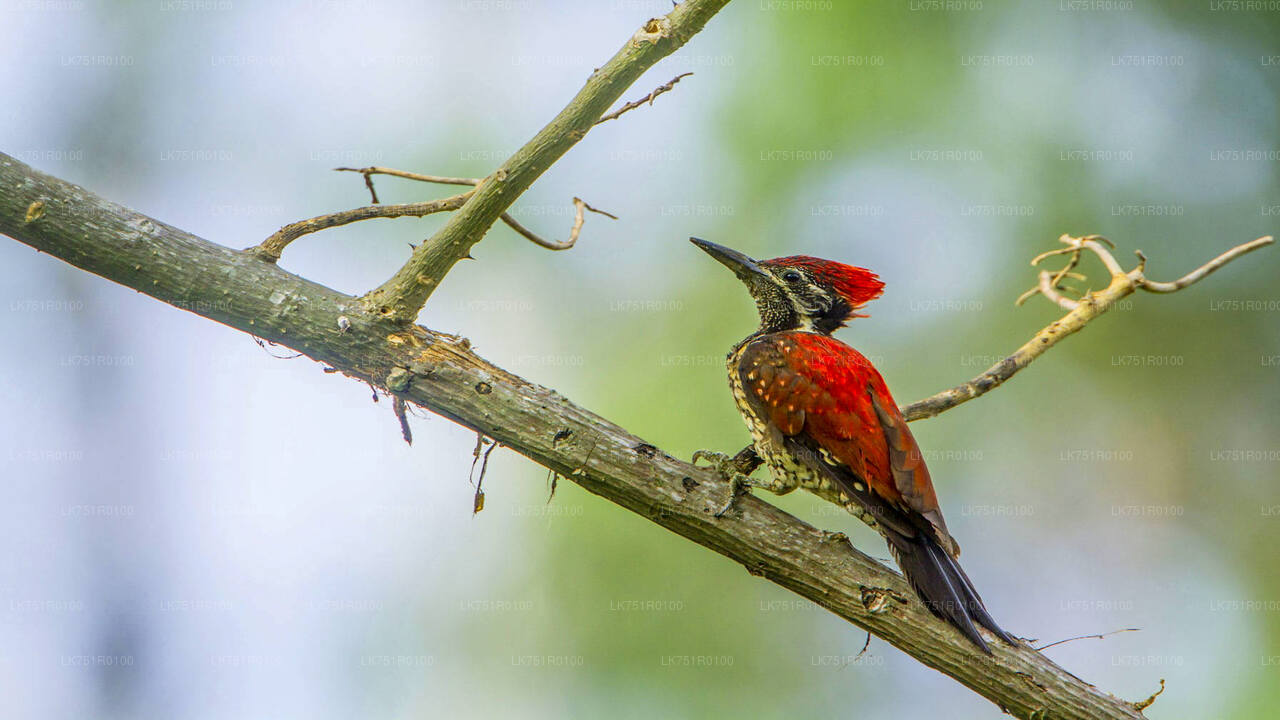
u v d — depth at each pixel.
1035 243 14.14
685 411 12.46
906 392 13.62
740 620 11.85
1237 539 14.74
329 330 6.45
